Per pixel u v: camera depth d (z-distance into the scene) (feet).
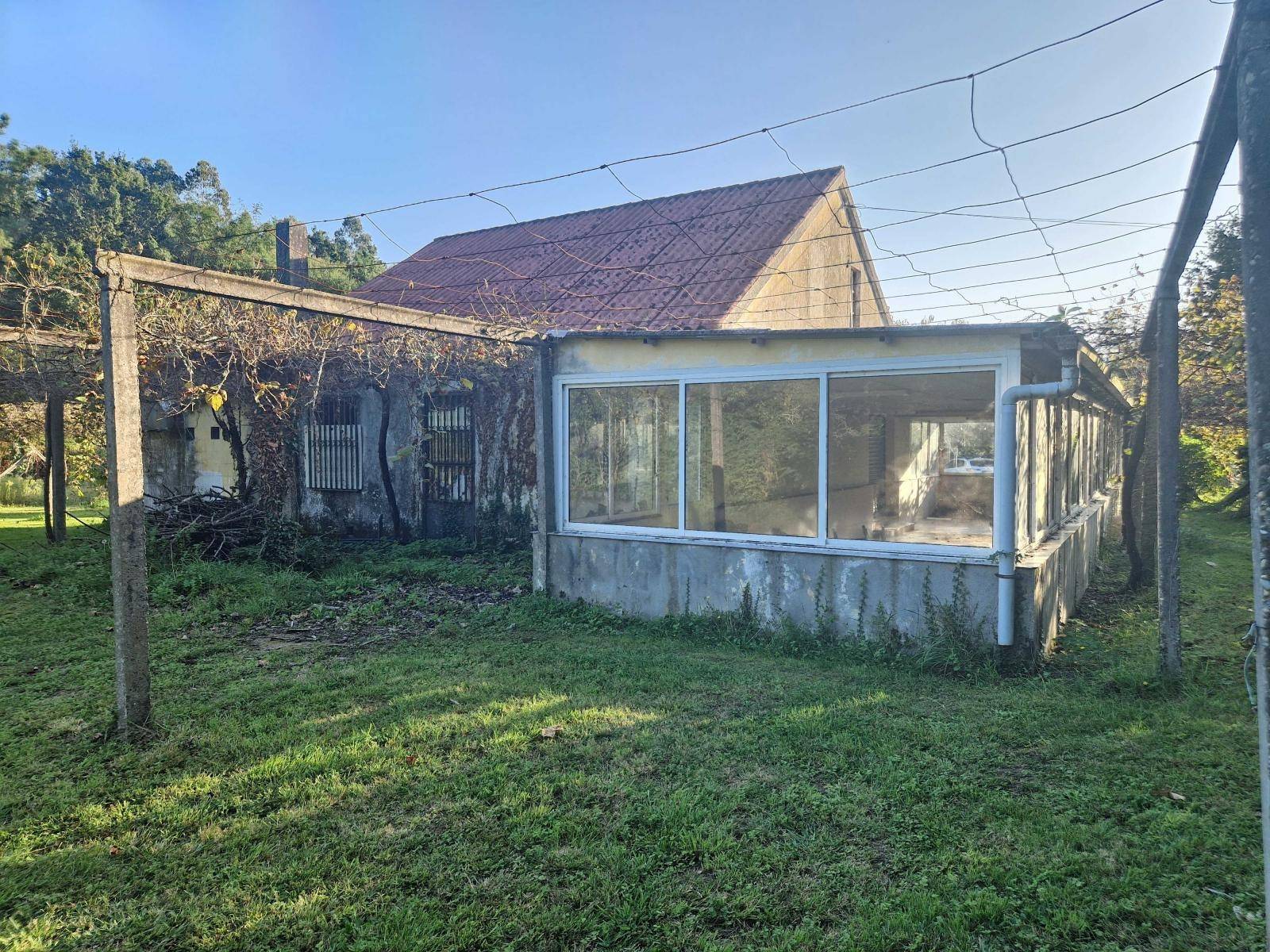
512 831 11.18
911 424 20.85
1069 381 18.51
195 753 14.10
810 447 22.35
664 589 24.31
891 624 20.70
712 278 42.32
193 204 92.22
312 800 12.19
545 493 26.55
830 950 8.70
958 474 20.22
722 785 12.62
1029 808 11.78
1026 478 21.47
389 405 42.70
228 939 8.98
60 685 17.97
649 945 8.81
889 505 21.20
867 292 62.39
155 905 9.66
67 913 9.50
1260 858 10.28
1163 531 17.63
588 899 9.62
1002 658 19.27
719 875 10.09
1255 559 6.68
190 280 14.83
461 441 40.70
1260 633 6.57
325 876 10.19
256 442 44.47
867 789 12.42
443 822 11.50
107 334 14.11
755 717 15.75
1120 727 15.15
